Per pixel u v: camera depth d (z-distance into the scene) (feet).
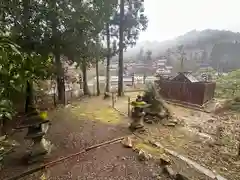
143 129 29.14
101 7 41.50
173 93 54.90
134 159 19.69
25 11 31.58
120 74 59.11
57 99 45.80
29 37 31.50
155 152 21.81
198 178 17.04
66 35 34.55
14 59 6.50
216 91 66.28
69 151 21.20
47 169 17.58
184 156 21.62
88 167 18.03
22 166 17.65
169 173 16.85
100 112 38.70
